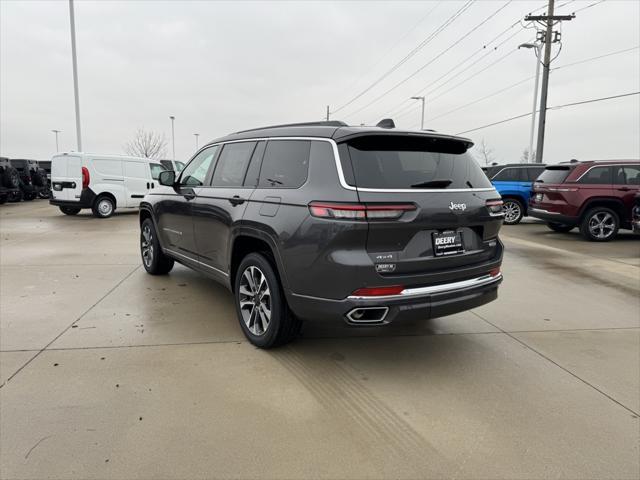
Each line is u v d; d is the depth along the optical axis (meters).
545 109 20.95
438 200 3.18
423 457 2.40
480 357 3.68
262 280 3.68
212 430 2.60
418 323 4.47
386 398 3.00
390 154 3.23
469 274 3.40
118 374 3.25
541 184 10.51
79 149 22.38
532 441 2.55
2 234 10.29
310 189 3.18
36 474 2.20
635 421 2.77
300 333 4.11
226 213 4.02
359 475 2.26
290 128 3.74
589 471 2.31
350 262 2.94
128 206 14.47
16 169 20.05
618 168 9.81
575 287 5.96
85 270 6.54
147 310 4.68
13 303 4.88
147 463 2.30
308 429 2.63
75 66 21.80
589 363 3.60
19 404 2.83
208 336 4.00
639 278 6.49
